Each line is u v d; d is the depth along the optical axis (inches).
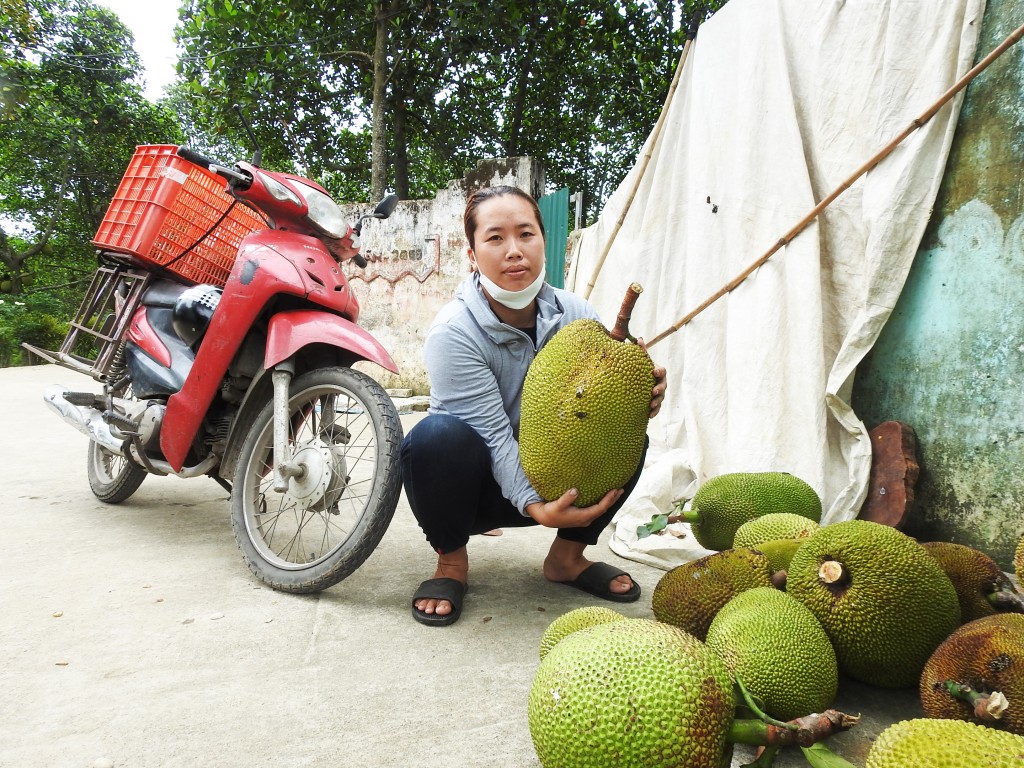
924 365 97.2
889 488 93.4
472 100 385.7
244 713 54.1
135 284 109.1
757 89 113.3
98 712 53.9
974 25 89.5
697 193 124.1
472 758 48.6
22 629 68.9
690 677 37.5
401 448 75.5
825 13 105.9
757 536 69.2
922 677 50.1
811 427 100.3
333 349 91.0
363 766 47.4
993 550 88.1
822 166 106.7
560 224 232.8
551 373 59.7
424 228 276.5
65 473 143.6
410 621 73.3
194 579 84.3
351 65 369.4
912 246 94.6
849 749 52.0
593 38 345.4
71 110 598.2
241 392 95.7
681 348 129.4
